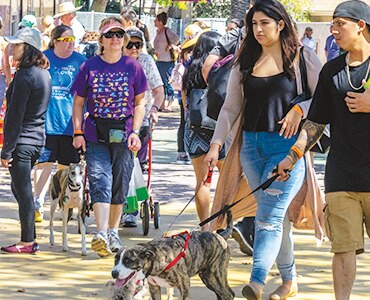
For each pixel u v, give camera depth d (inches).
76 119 406.0
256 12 314.3
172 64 1160.8
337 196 285.4
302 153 298.0
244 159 324.8
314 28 1733.5
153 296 299.7
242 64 322.3
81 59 479.2
